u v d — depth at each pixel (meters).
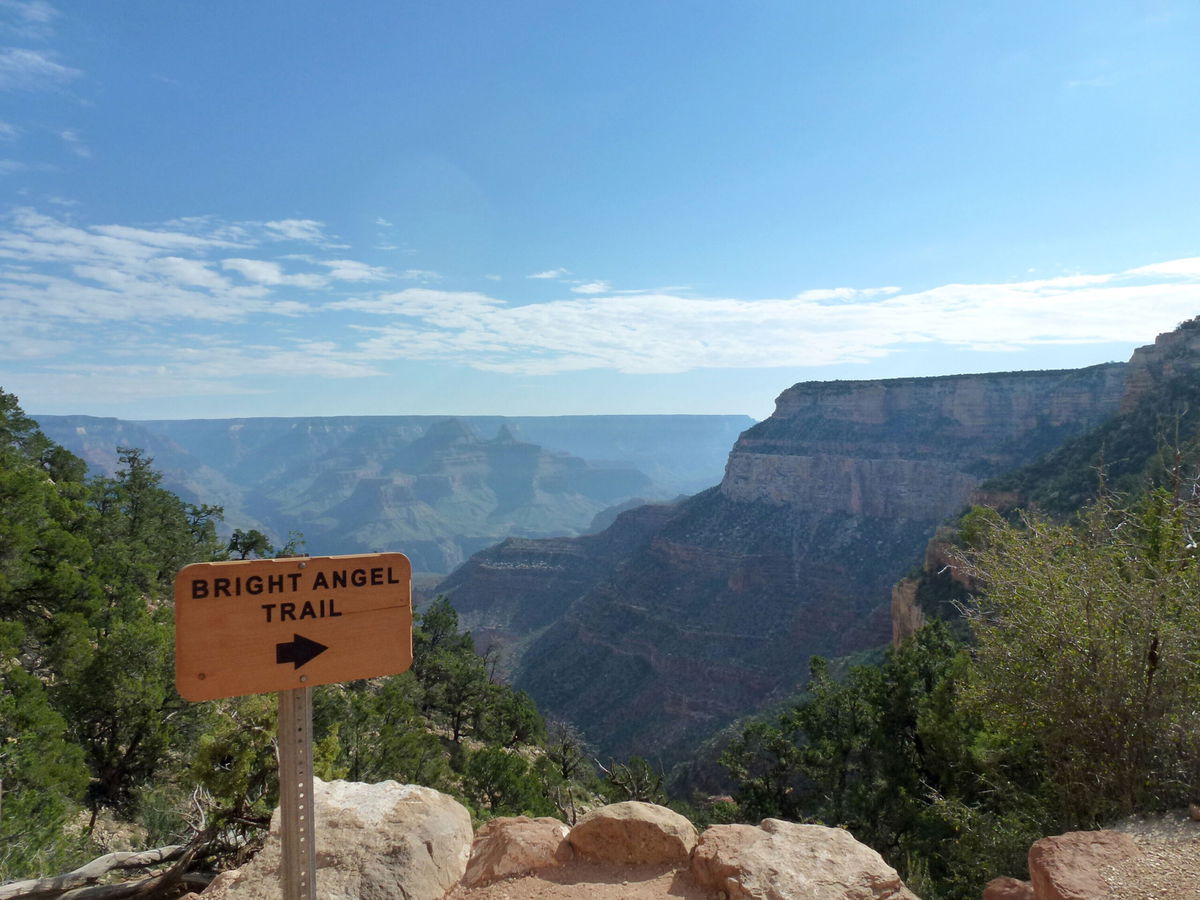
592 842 6.34
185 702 23.28
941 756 19.89
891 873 5.68
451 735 52.34
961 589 53.94
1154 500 12.93
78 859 12.55
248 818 10.76
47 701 19.33
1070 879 5.65
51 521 28.69
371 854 6.18
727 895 5.57
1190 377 57.81
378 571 5.04
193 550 51.47
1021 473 69.50
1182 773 8.55
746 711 97.81
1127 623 9.96
